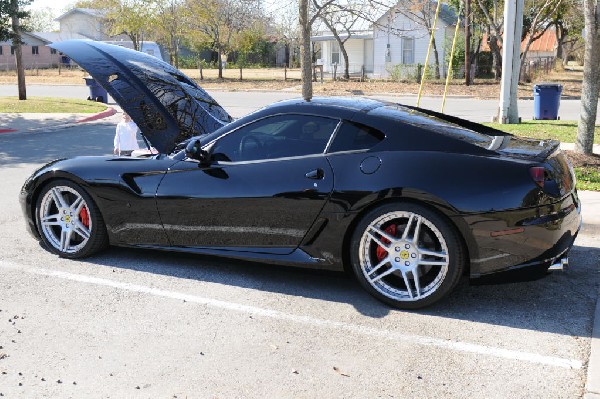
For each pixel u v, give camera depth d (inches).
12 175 388.5
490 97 1058.7
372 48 1712.6
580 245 230.5
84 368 143.6
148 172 203.2
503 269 164.2
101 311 174.6
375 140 177.2
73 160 217.6
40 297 184.5
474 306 175.9
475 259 164.2
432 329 161.9
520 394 130.6
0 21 892.0
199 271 205.9
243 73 2015.3
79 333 161.0
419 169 167.0
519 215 160.2
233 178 189.9
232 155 193.8
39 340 157.2
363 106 190.4
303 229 181.8
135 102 224.4
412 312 172.6
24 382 137.6
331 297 184.1
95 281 197.2
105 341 156.6
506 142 182.9
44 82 1593.3
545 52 2623.0
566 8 1438.2
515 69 608.4
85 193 211.0
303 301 181.3
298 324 165.9
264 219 186.2
